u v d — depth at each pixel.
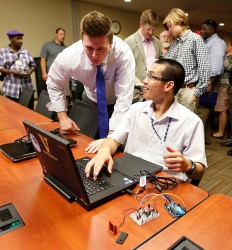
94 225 0.82
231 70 3.53
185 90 2.50
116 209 0.90
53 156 0.90
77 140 1.61
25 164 1.27
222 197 0.95
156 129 1.37
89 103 2.00
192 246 0.71
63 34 4.89
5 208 0.91
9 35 3.78
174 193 1.00
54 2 5.44
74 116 2.07
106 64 1.65
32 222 0.83
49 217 0.86
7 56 3.78
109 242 0.74
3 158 1.34
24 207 0.92
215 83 3.64
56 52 4.82
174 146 1.33
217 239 0.74
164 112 1.38
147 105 1.44
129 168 1.17
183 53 2.46
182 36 2.46
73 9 5.73
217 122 4.39
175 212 0.86
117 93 1.77
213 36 3.43
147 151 1.40
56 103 1.82
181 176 1.27
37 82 5.22
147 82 1.35
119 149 1.47
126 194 1.00
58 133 1.71
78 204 0.93
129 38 2.77
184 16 2.44
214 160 3.11
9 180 1.11
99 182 1.04
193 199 0.96
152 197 0.97
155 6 6.55
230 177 2.68
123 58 1.66
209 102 3.63
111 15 6.64
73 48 1.66
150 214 0.85
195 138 1.29
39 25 5.32
